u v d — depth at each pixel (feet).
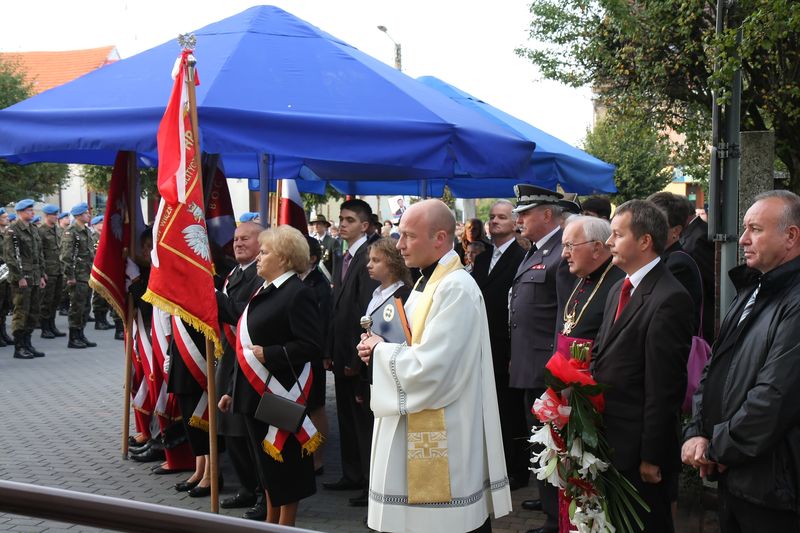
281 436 14.55
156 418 21.43
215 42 19.02
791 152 28.94
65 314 60.95
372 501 10.92
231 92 16.19
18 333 39.65
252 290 17.35
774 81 27.17
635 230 11.37
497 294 19.42
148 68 18.62
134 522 5.34
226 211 20.98
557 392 10.94
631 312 11.21
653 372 10.76
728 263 16.69
